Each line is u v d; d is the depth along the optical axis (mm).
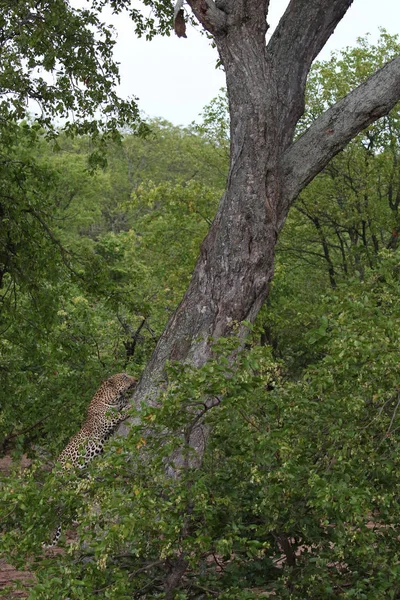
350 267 20906
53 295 13805
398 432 6383
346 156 20172
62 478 6094
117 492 5598
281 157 9180
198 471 6055
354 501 5570
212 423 6387
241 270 8633
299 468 5980
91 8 13875
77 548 5660
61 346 14469
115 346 15461
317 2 9570
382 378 6145
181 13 8828
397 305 6660
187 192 19391
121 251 20656
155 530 5754
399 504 6270
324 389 6285
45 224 13820
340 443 6266
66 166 40031
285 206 9117
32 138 13930
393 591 5887
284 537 6633
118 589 5527
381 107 9164
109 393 11102
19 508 6184
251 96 8773
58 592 5504
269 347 5965
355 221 20547
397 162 20641
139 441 5758
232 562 6441
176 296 18531
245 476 6441
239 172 8781
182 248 20203
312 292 22641
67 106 13977
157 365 8609
